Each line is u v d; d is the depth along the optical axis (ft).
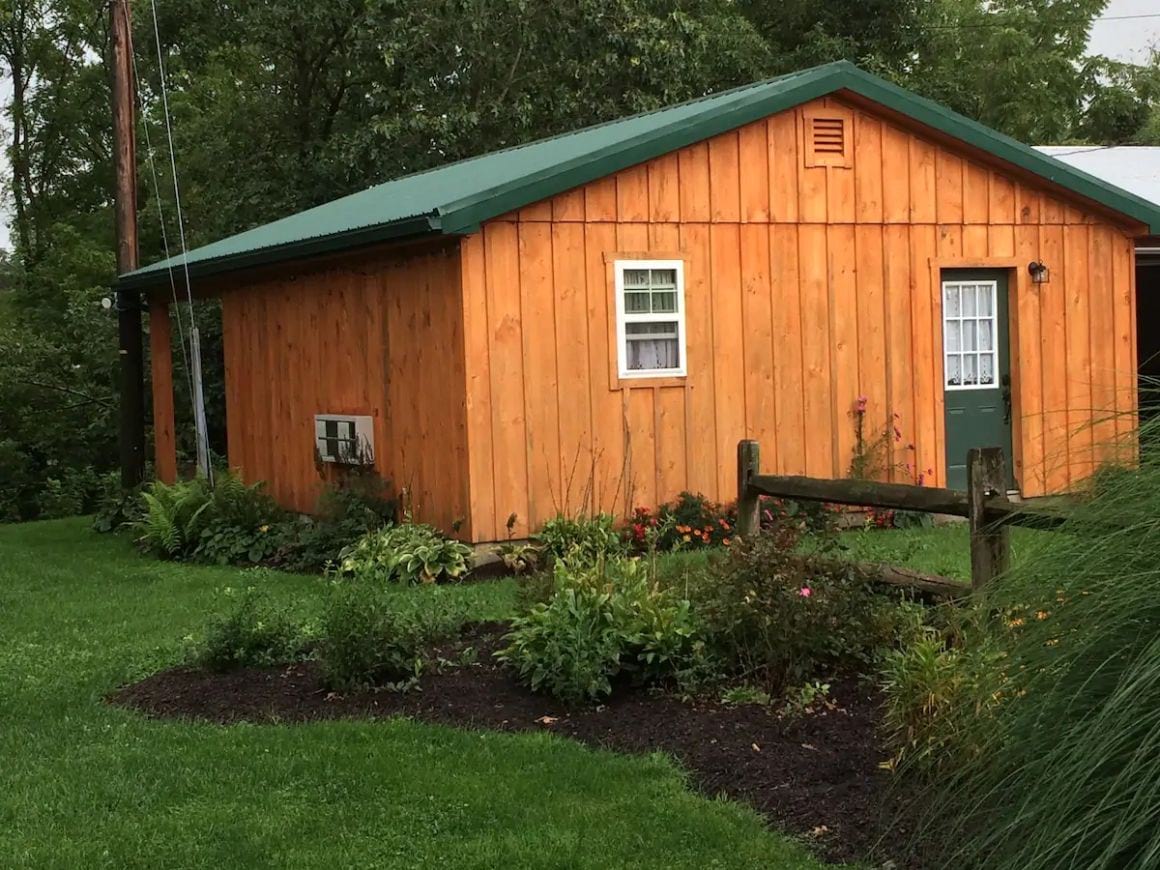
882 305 36.06
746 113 33.47
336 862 13.50
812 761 15.39
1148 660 9.18
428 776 15.75
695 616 18.94
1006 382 37.83
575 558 22.48
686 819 14.15
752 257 34.35
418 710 18.56
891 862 12.60
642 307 32.99
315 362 38.86
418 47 66.95
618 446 32.68
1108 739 9.11
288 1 70.38
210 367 61.72
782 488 22.58
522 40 66.90
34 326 86.48
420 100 68.13
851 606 18.53
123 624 26.32
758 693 17.85
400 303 33.78
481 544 30.91
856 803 14.05
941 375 36.86
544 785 15.38
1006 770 10.85
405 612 22.72
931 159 36.58
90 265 88.33
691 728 16.92
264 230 46.52
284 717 18.61
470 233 29.94
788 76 36.50
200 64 92.94
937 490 18.60
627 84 68.59
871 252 35.88
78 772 16.44
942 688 13.99
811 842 13.39
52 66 107.86
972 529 17.72
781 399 34.78
